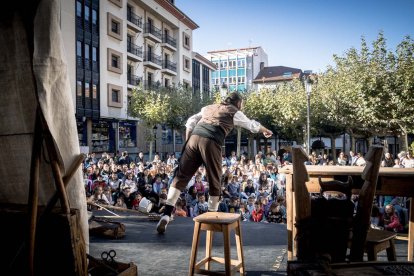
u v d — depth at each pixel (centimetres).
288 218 314
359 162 1402
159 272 288
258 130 353
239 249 281
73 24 2375
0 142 206
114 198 951
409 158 1203
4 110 203
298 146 220
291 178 312
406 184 253
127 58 2972
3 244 199
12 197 213
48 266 183
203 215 283
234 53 6794
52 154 181
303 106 2412
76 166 195
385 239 236
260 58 6731
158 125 3247
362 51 1920
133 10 3041
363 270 166
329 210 224
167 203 400
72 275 181
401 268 166
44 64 179
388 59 1808
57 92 190
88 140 2523
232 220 265
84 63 2477
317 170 279
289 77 5309
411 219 306
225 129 354
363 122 2147
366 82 1834
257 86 5681
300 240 217
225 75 6856
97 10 2617
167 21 3500
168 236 406
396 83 1722
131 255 335
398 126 1914
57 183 182
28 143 203
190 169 373
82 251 189
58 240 182
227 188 1034
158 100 2595
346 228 213
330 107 2312
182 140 3388
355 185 268
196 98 2941
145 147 3077
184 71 3806
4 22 196
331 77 2406
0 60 199
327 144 3797
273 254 338
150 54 3291
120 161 1806
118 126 2775
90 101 2541
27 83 197
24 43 195
